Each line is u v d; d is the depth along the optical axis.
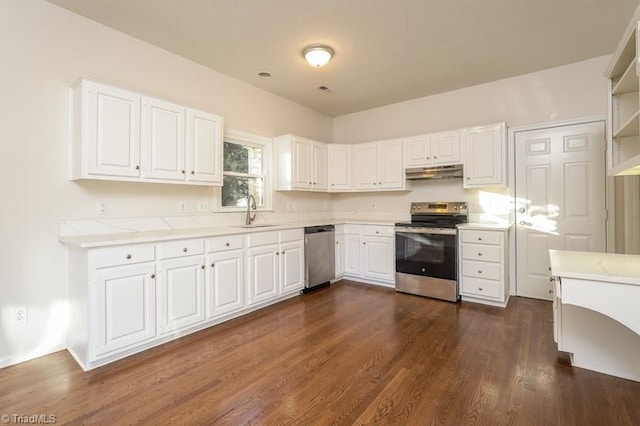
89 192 2.56
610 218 3.21
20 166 2.24
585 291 1.58
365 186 4.62
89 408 1.72
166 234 2.64
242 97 3.84
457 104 4.17
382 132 4.87
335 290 4.05
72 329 2.35
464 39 2.89
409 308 3.34
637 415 1.63
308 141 4.38
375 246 4.26
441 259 3.63
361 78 3.77
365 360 2.24
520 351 2.35
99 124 2.35
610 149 2.15
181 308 2.61
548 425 1.57
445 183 4.25
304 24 2.64
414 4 2.38
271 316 3.13
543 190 3.58
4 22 2.18
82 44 2.53
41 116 2.33
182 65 3.22
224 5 2.38
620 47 1.81
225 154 3.74
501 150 3.58
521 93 3.71
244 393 1.86
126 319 2.27
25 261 2.26
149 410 1.71
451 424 1.58
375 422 1.61
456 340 2.55
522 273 3.72
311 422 1.61
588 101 3.34
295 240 3.77
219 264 2.90
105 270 2.17
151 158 2.64
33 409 1.71
